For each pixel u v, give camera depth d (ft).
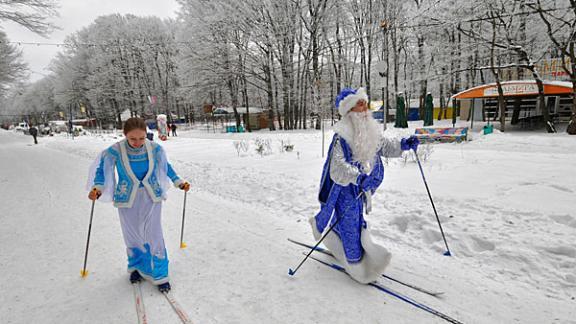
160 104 150.61
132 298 9.38
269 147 41.57
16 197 22.62
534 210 13.23
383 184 19.45
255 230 14.42
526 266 10.00
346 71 103.60
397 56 94.84
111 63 142.00
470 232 12.10
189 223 15.65
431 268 10.42
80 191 23.95
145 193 9.69
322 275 10.24
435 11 62.34
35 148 70.95
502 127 60.49
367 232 9.53
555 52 69.00
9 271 11.18
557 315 7.87
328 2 87.04
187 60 96.22
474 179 19.47
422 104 109.60
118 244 13.43
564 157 26.25
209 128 130.72
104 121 186.80
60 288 10.02
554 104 72.64
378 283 9.61
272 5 85.87
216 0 88.74
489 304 8.43
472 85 92.02
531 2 53.01
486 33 64.13
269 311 8.48
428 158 28.04
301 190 20.03
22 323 8.37
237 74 95.76
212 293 9.44
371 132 9.21
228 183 24.02
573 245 10.38
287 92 94.73
